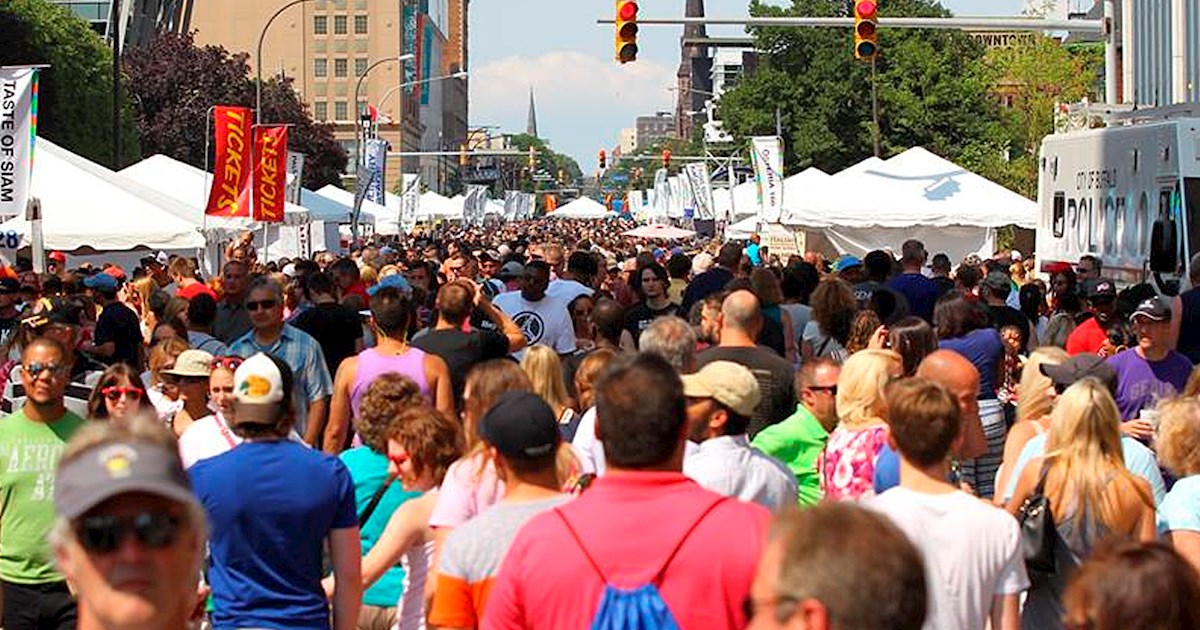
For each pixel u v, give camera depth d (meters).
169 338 21.80
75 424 15.85
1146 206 41.59
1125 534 13.37
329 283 27.28
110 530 7.11
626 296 38.97
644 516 9.72
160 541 7.18
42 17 137.75
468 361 22.52
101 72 144.00
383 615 14.55
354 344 27.02
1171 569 7.77
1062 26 55.12
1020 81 138.38
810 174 65.12
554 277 39.91
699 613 9.56
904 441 11.73
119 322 31.80
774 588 6.59
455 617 10.97
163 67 175.50
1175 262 39.69
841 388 15.46
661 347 17.62
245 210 53.75
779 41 143.38
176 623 7.39
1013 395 23.95
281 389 13.06
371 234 117.69
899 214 59.25
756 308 19.75
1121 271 43.66
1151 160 41.28
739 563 9.59
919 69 137.00
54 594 15.56
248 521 12.80
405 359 20.56
